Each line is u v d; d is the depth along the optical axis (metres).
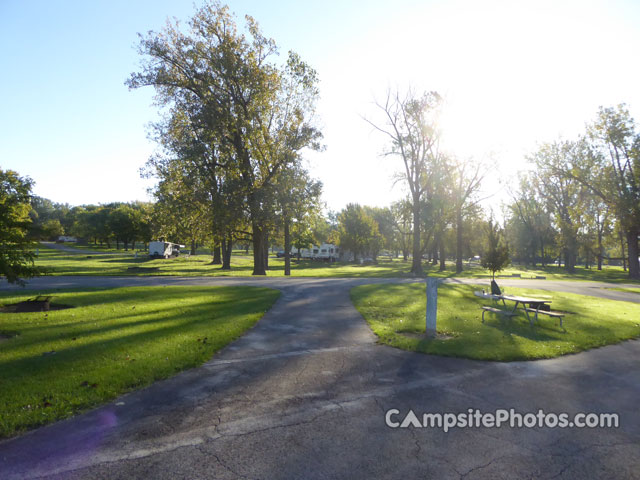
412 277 31.53
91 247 101.81
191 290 17.52
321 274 34.38
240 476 3.47
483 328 10.33
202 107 29.28
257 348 7.96
